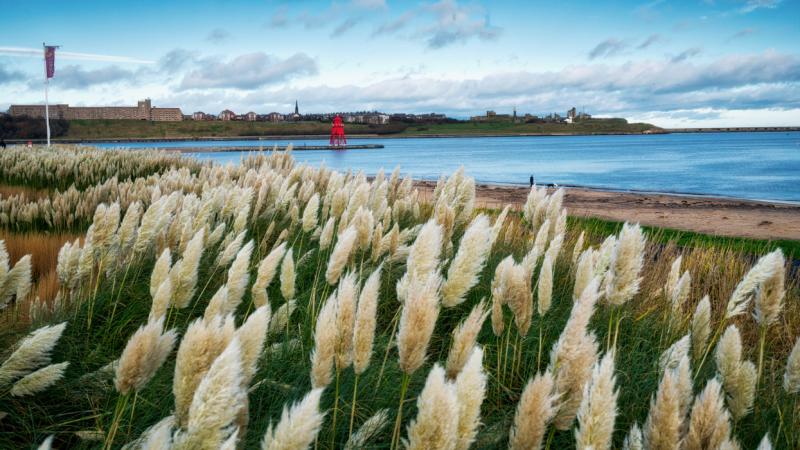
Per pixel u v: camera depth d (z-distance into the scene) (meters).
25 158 17.34
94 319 4.28
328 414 2.98
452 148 180.88
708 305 3.01
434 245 2.48
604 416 1.57
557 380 1.98
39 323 3.82
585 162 95.06
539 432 1.70
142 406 3.14
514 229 7.05
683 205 29.14
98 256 4.31
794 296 6.25
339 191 5.66
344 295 2.16
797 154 115.00
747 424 3.02
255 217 6.75
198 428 1.28
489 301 4.43
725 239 13.70
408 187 8.33
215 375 1.28
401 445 2.60
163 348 1.94
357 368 2.16
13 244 6.22
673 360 2.98
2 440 2.84
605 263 3.99
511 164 89.38
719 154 119.62
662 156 114.44
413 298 1.92
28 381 2.45
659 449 1.70
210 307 2.33
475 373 1.52
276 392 3.16
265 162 12.76
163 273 3.00
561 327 4.18
